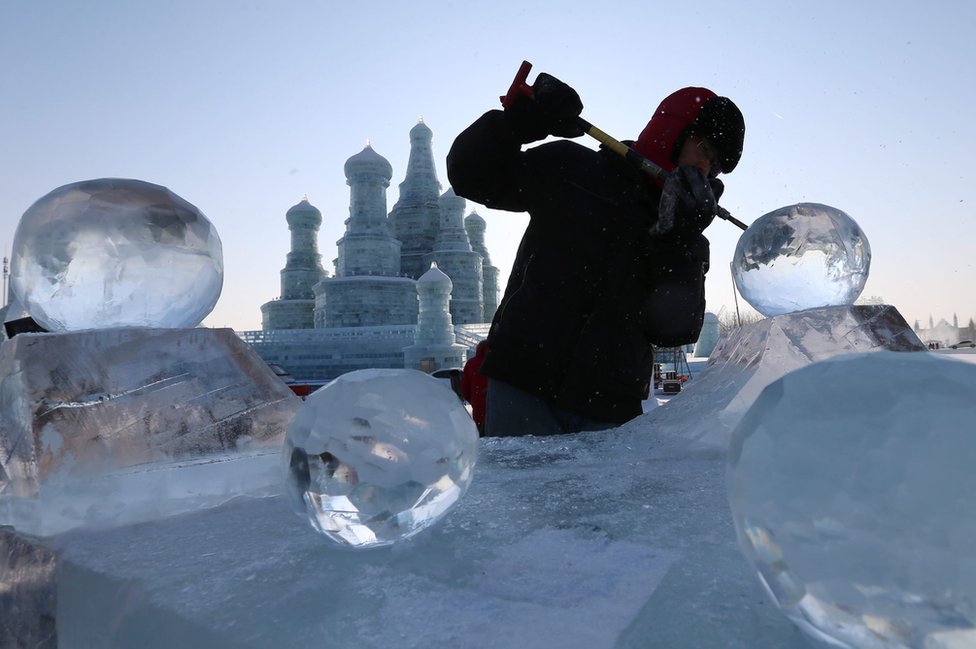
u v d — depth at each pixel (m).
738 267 1.40
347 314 49.81
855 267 1.33
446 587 0.52
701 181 2.04
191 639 0.48
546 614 0.46
